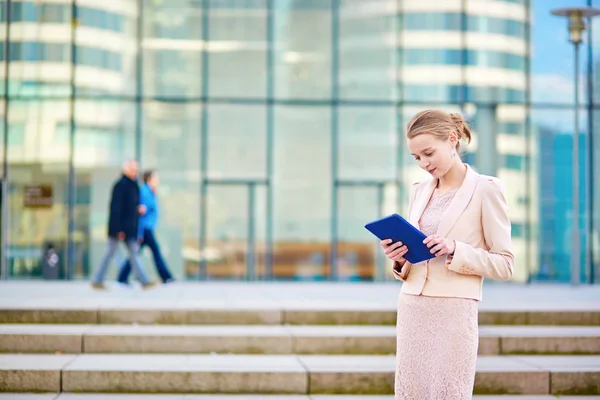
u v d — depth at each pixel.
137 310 9.77
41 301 10.76
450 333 4.25
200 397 7.81
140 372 7.94
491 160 18.80
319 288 15.33
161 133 18.62
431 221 4.43
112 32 18.55
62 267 18.11
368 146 18.88
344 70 18.92
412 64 18.89
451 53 18.84
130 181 13.24
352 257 18.72
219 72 18.77
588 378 8.05
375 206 18.81
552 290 15.52
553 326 9.95
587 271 18.52
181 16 18.75
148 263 18.39
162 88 18.66
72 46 18.42
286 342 9.02
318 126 18.86
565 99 18.80
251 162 18.75
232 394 7.95
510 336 9.04
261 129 18.80
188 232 18.56
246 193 18.70
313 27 18.94
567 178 18.77
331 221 18.73
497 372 8.02
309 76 18.89
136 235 13.25
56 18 18.42
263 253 18.64
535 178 18.75
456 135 4.40
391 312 9.90
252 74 18.81
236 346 9.01
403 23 18.91
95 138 18.42
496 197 4.34
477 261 4.17
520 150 18.78
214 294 12.90
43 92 18.36
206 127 18.69
